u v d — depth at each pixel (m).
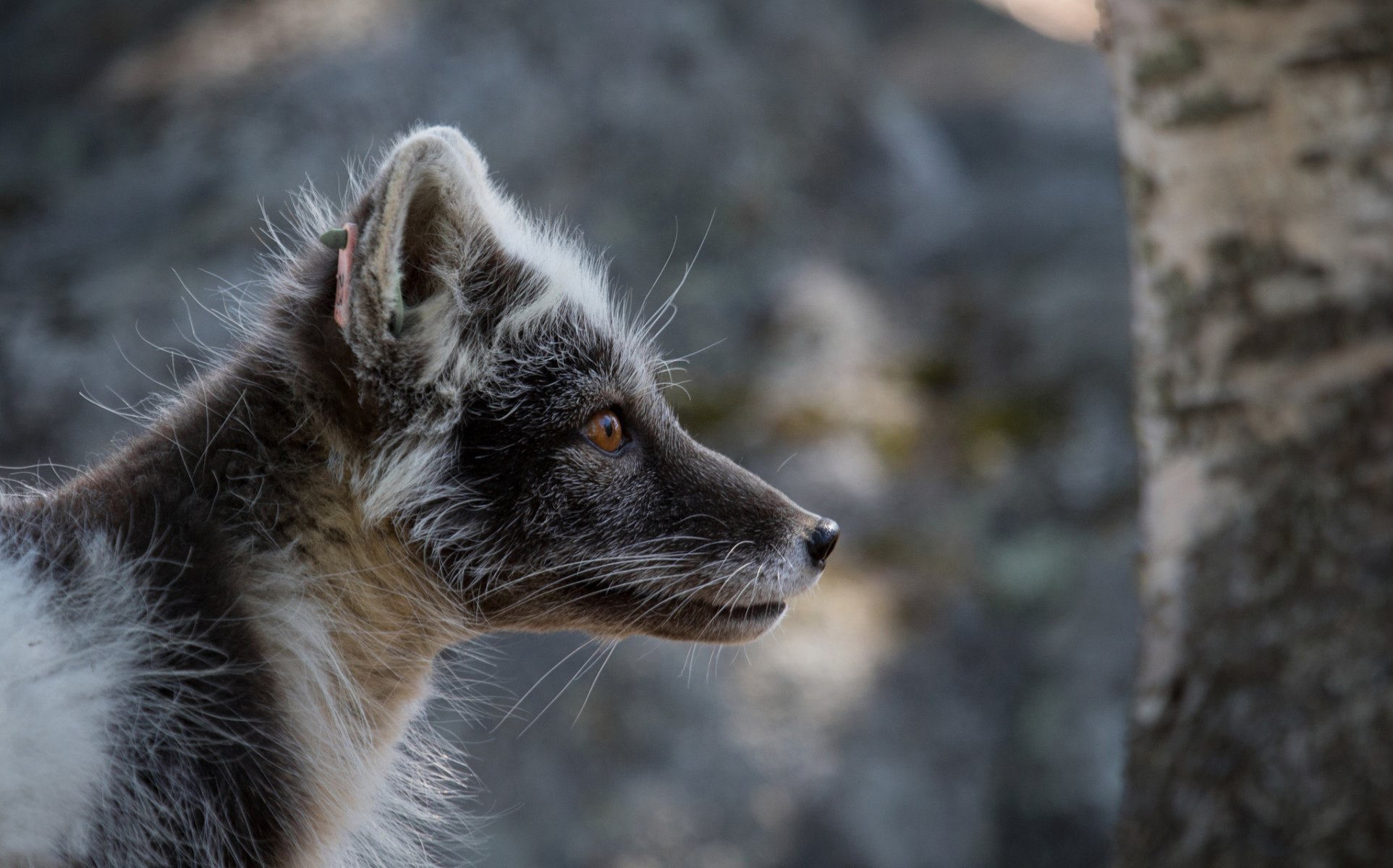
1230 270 4.39
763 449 14.26
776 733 11.95
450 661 6.55
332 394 5.31
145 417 6.07
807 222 17.66
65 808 4.25
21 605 4.48
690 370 15.11
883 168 19.08
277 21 18.39
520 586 5.70
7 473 12.52
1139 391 4.74
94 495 5.04
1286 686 4.18
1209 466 4.48
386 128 16.59
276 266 6.57
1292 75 4.18
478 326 5.62
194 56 17.95
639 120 17.86
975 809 12.09
